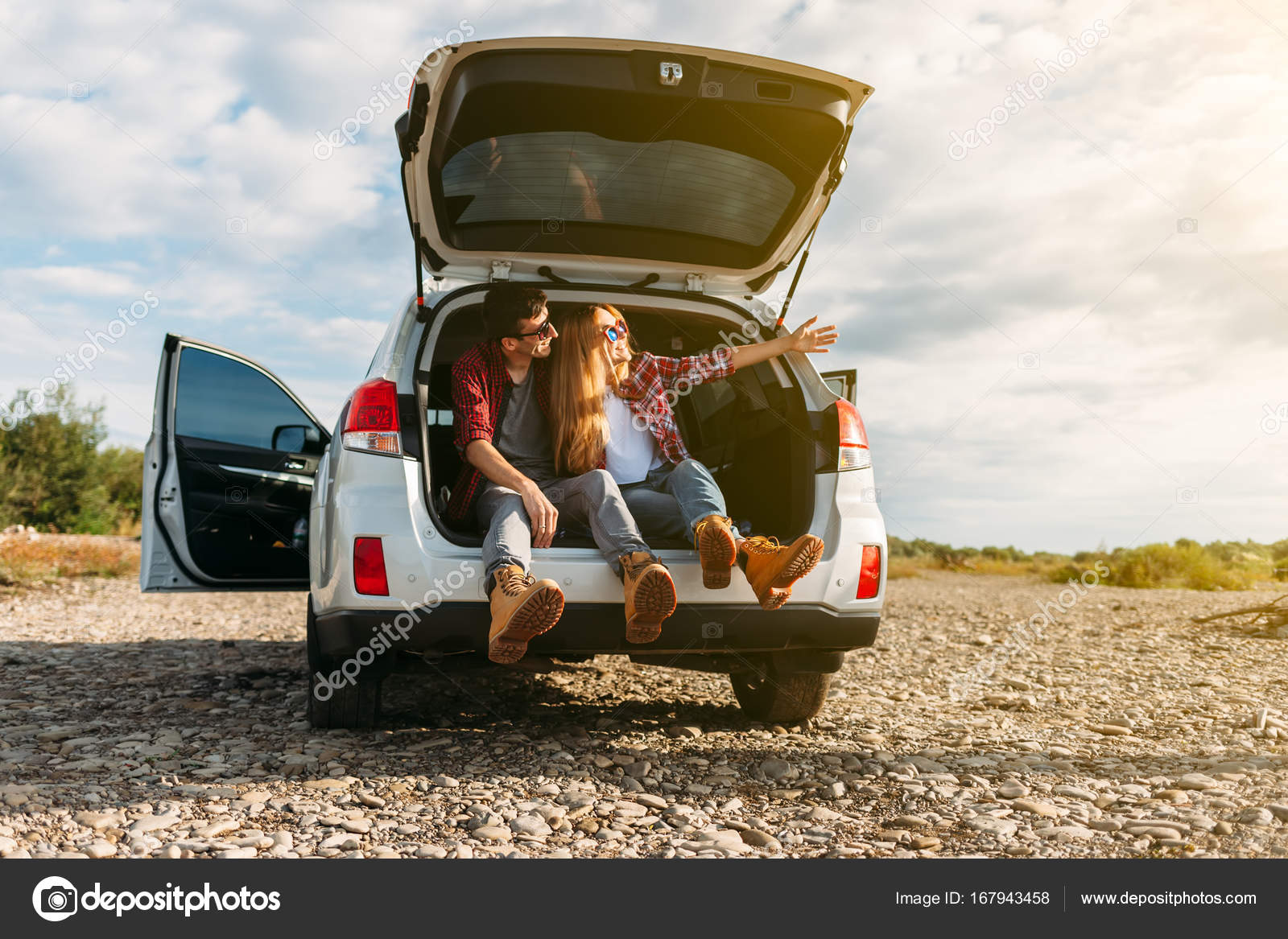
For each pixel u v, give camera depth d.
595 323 3.24
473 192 3.53
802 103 3.18
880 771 2.97
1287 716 3.88
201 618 7.49
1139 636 6.55
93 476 15.49
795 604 3.02
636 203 3.65
